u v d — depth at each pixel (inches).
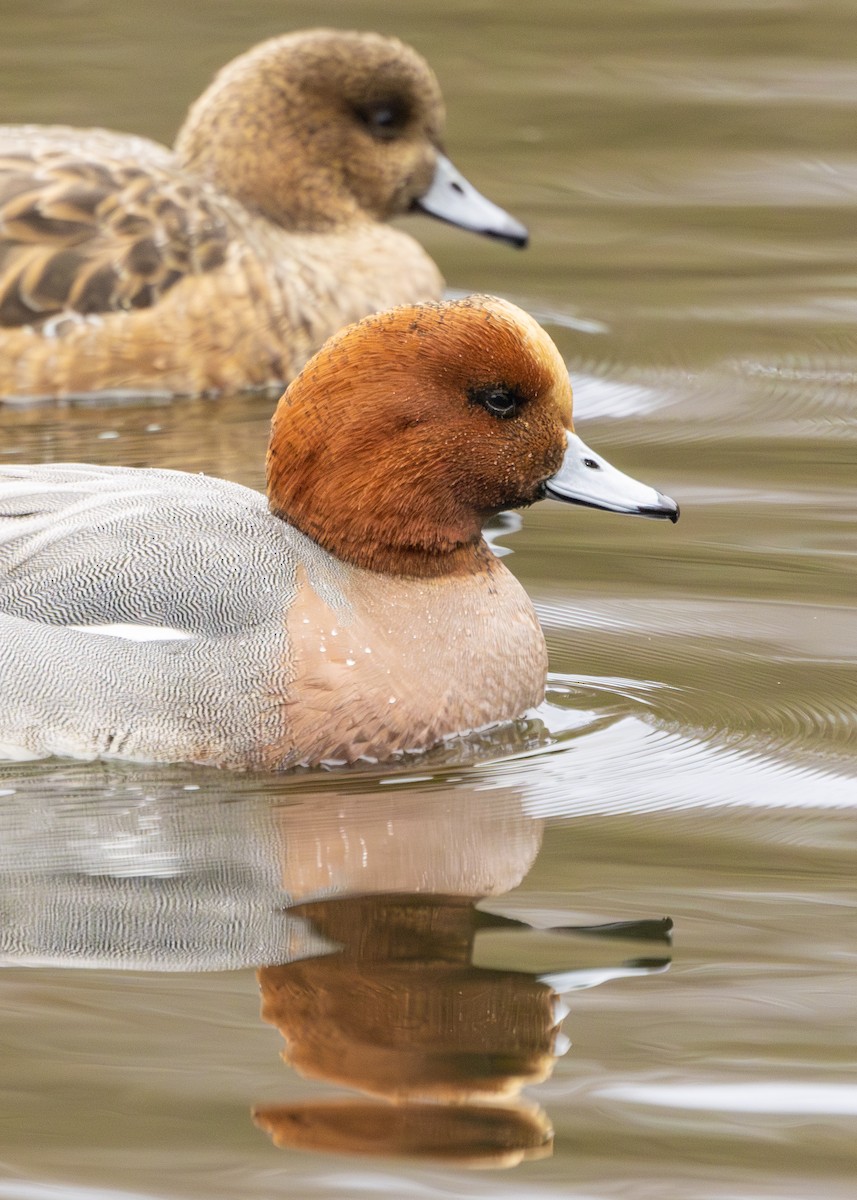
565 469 470.0
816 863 399.5
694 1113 317.4
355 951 363.3
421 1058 331.6
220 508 462.3
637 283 815.7
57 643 444.8
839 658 500.7
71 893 384.2
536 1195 299.1
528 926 372.8
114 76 1007.6
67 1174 302.5
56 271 689.6
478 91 1016.2
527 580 547.5
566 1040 336.5
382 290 749.9
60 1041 334.6
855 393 701.3
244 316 706.2
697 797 432.5
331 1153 307.4
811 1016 343.9
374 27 1089.4
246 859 399.5
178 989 350.0
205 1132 312.2
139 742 442.0
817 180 923.4
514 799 431.8
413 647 456.8
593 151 956.0
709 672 494.9
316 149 761.0
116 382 694.5
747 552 565.9
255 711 442.0
